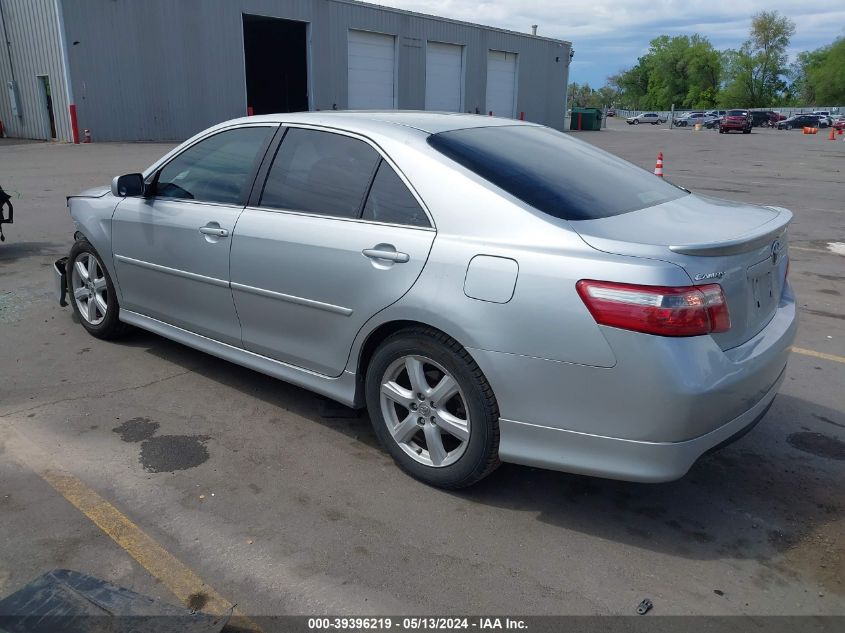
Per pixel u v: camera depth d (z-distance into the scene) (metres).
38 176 14.80
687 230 2.96
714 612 2.55
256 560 2.77
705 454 2.80
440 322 3.00
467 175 3.11
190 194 4.24
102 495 3.18
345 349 3.47
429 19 34.34
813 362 5.04
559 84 44.38
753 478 3.48
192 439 3.71
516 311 2.81
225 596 2.57
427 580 2.69
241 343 4.03
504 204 2.97
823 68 93.38
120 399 4.16
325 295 3.46
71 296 5.23
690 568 2.80
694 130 56.09
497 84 39.47
